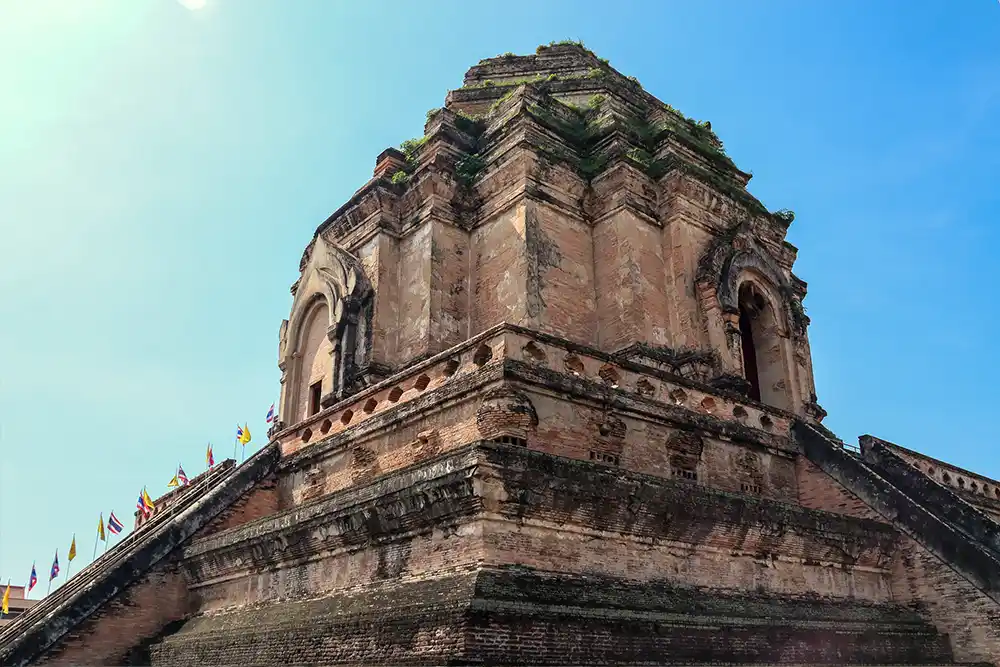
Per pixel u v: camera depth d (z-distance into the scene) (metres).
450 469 14.02
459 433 17.09
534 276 25.30
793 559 18.27
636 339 24.89
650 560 15.81
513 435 15.88
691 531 16.36
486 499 13.73
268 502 22.19
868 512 20.55
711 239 27.73
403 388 19.38
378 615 13.82
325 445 20.80
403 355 26.59
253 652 16.05
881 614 18.92
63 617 18.44
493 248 26.86
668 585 15.82
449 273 27.02
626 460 17.88
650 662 13.77
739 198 28.98
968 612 18.59
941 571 19.23
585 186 27.52
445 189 27.72
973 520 20.47
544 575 14.02
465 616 12.23
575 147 28.58
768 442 21.27
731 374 24.72
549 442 16.59
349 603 15.12
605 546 15.27
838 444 23.14
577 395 17.25
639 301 25.47
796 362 27.84
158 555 20.12
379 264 27.67
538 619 12.85
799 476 21.98
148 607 19.66
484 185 27.80
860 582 19.45
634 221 26.53
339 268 28.30
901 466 22.47
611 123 28.39
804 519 18.11
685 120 31.00
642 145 28.84
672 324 25.89
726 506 16.73
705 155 29.81
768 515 17.41
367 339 26.66
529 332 17.17
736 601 16.55
